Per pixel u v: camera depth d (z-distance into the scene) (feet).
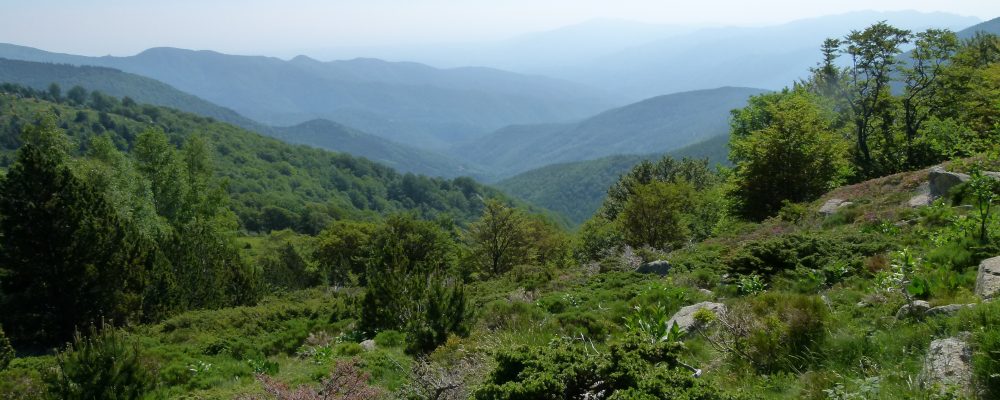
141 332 73.46
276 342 61.72
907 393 17.56
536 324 42.96
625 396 15.98
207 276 105.40
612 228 136.67
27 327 74.43
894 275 29.07
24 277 75.25
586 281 67.05
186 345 61.31
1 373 49.19
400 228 168.14
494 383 18.38
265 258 218.38
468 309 47.03
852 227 59.00
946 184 58.34
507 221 149.89
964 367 17.56
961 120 114.32
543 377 17.02
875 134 139.13
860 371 21.22
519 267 99.50
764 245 48.83
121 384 34.96
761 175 100.17
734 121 160.76
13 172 74.43
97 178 147.95
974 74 122.72
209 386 44.52
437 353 38.11
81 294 77.10
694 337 30.37
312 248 233.35
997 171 52.75
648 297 45.70
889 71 127.03
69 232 75.82
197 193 191.21
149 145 179.52
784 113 100.37
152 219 157.99
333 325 64.59
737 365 24.98
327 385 32.73
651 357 19.01
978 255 32.27
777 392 21.56
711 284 49.32
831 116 146.61
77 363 34.30
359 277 172.76
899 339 22.31
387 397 31.12
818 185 96.68
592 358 18.49
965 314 20.43
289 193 587.27
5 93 613.93
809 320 24.90
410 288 57.36
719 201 122.52
